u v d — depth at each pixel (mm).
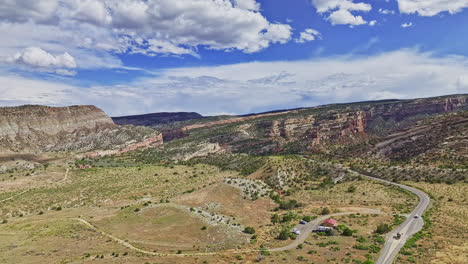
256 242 92312
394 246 83812
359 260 74062
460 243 84188
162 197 154250
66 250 82688
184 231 99000
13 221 111500
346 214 119000
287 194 161125
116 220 109938
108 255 79562
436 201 128375
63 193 155750
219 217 114062
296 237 94875
